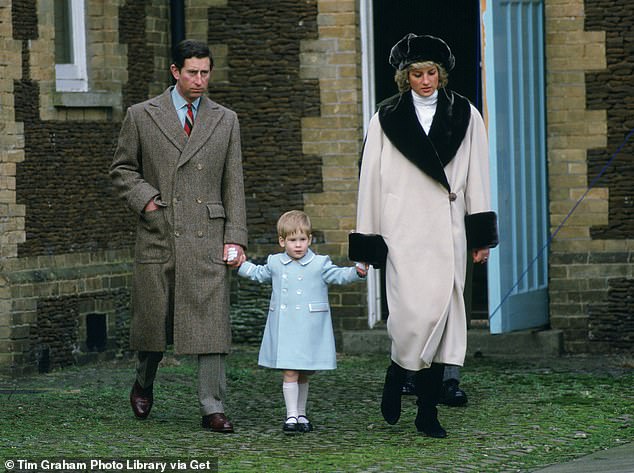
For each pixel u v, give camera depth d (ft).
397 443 53.26
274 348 56.18
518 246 79.36
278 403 64.54
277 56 85.35
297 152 85.35
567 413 59.82
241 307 87.20
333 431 56.29
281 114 85.51
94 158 80.94
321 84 84.74
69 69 81.66
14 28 75.00
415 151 53.11
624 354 80.38
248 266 57.77
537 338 80.48
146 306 57.21
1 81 74.02
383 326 85.15
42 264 77.25
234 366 77.77
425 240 52.95
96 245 81.41
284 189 85.66
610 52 80.23
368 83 85.56
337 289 84.69
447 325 53.01
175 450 51.88
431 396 54.24
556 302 81.66
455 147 53.47
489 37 75.66
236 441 54.03
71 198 79.30
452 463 48.98
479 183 53.98
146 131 57.11
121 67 82.94
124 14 83.20
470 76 108.68
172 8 86.84
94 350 80.79
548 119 81.20
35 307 76.02
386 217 53.42
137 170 57.98
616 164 80.53
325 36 84.43
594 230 81.05
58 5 81.46
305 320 56.29
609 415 59.31
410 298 52.60
